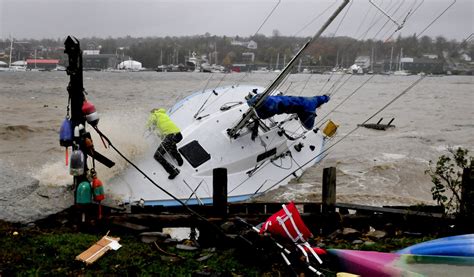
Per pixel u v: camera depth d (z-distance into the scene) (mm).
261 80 56500
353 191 12352
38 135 18500
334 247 6656
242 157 11547
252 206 8047
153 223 7223
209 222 6969
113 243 6371
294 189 11711
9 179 7941
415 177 13820
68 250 6215
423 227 7664
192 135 11758
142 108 28375
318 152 13469
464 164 7836
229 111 12977
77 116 7574
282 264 5945
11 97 32656
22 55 127125
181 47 105188
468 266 5746
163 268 5875
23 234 6617
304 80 52312
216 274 5684
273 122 12898
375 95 43500
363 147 17875
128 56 126500
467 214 7227
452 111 30984
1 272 5527
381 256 5984
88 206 7273
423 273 5582
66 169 9180
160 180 10289
